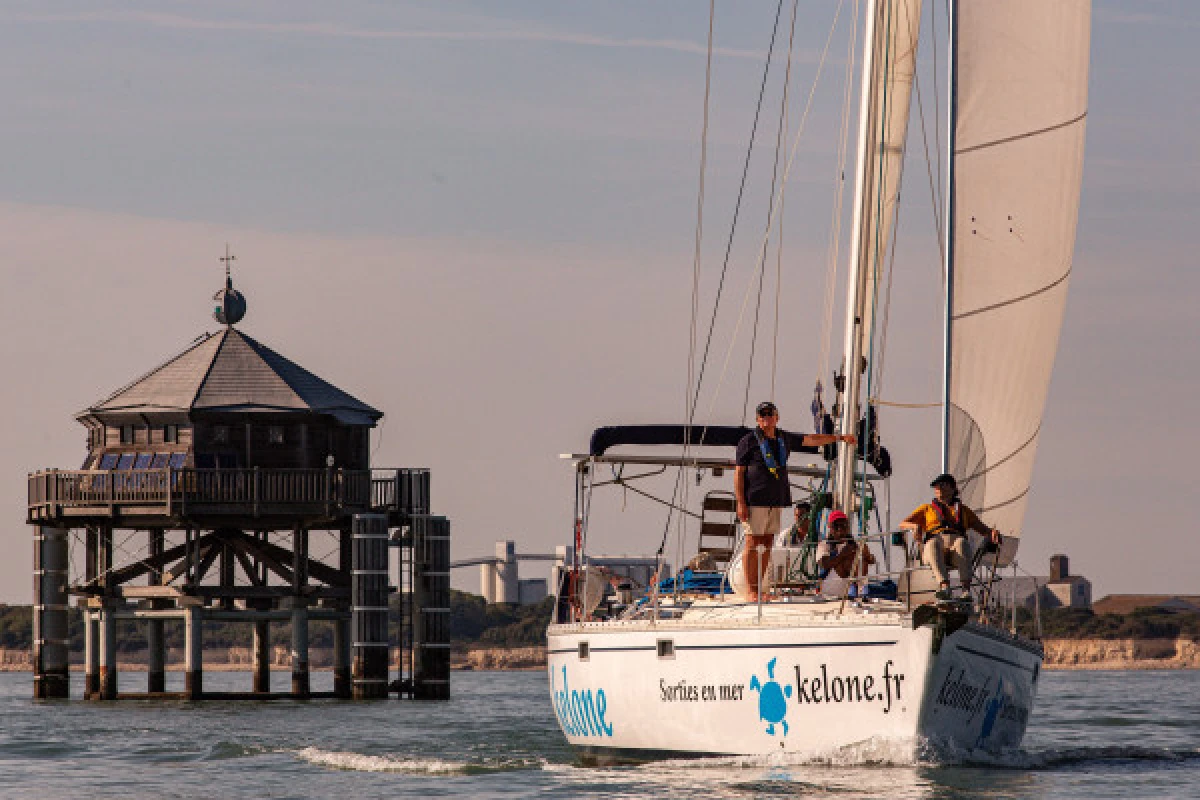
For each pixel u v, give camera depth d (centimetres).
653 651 6150
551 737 9225
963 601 5475
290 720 11475
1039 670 6303
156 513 14938
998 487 5850
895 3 6278
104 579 15788
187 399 15350
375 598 15250
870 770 5538
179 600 16175
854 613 5588
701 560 7150
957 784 5538
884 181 6331
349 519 15725
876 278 6256
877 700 5478
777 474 6059
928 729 5478
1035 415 5869
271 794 6325
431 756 7719
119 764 7819
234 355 15838
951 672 5447
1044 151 5847
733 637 5828
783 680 5678
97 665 16325
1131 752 6962
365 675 15275
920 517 5650
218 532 16000
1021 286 5847
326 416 15512
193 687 15538
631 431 6944
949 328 5850
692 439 7025
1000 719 5941
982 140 5847
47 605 16175
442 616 15762
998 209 5850
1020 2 5831
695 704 5978
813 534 6131
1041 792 5541
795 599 5850
